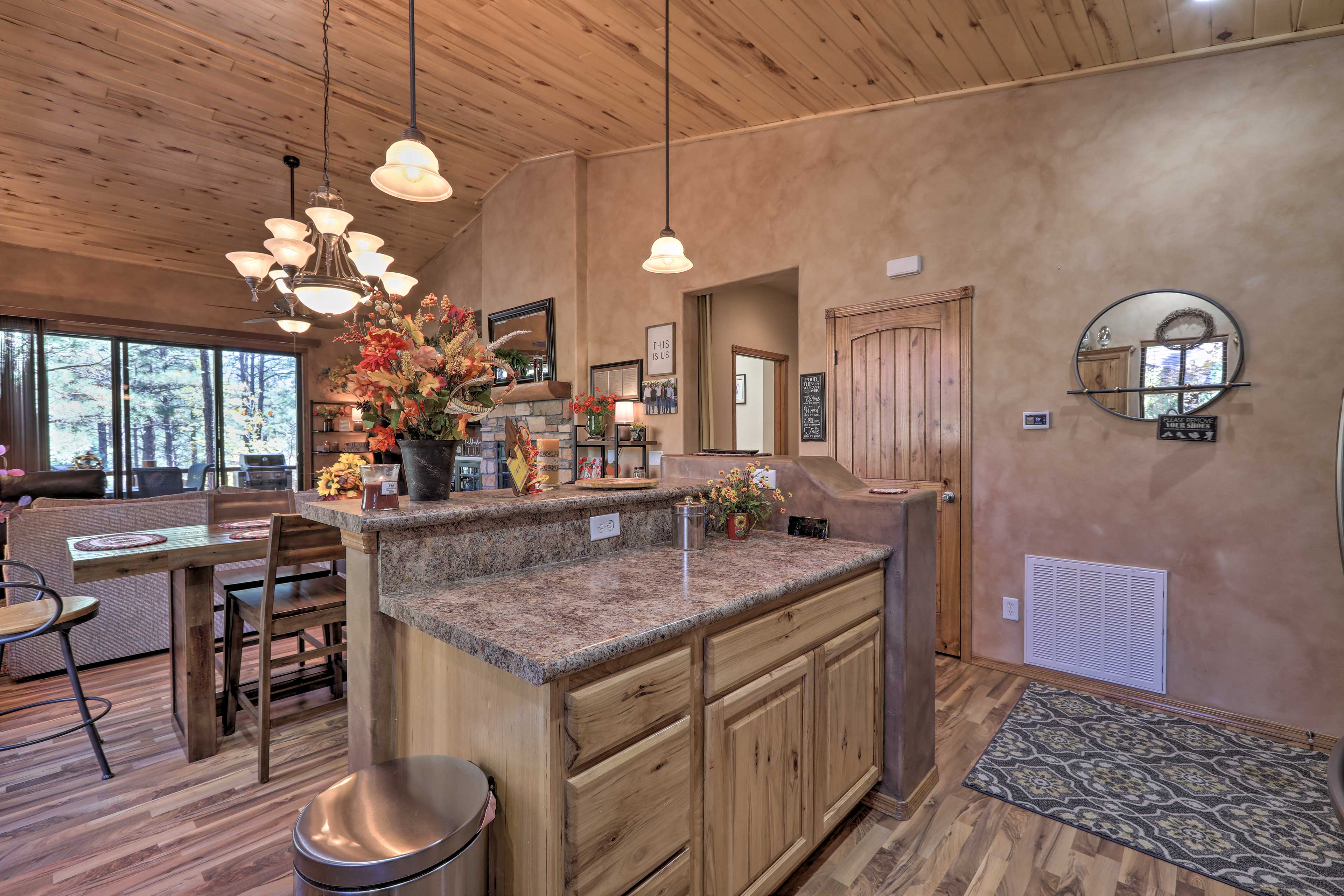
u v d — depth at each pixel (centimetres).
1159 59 266
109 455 631
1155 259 271
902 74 306
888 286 347
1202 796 204
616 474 466
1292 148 242
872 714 191
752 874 145
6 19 352
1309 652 240
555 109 413
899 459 345
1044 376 299
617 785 113
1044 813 196
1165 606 269
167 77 404
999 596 315
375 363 157
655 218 464
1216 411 258
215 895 162
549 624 120
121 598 327
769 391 703
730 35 287
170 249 619
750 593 142
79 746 239
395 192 227
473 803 110
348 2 317
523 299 548
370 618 143
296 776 219
